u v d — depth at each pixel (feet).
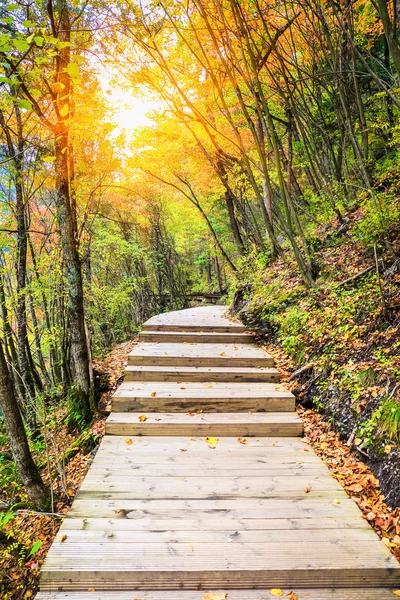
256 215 48.65
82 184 21.97
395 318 11.69
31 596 9.93
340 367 11.93
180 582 5.98
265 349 17.31
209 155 28.58
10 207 22.85
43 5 13.65
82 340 16.89
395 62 8.87
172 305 57.26
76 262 16.85
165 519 7.30
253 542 6.68
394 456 8.39
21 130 19.72
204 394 12.59
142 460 9.65
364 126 18.56
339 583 6.09
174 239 62.95
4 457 20.83
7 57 8.12
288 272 21.66
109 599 5.74
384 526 7.26
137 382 14.06
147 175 34.60
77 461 14.17
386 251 14.82
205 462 9.60
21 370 23.71
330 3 15.52
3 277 25.31
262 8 17.65
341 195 21.84
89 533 6.82
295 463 9.60
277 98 24.06
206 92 22.98
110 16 15.67
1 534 11.90
